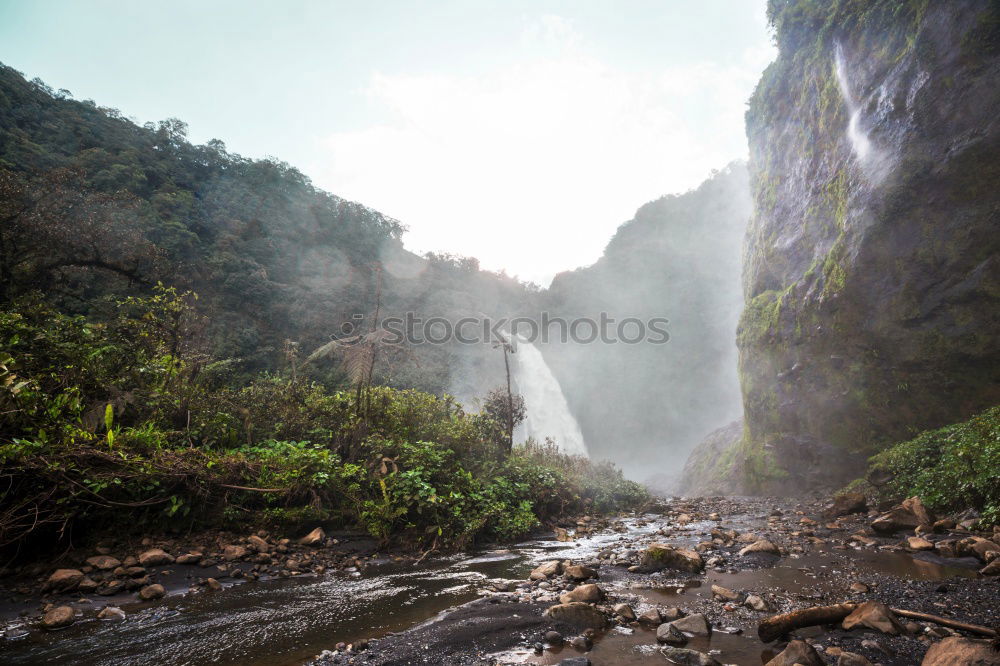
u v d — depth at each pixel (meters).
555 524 8.66
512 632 3.03
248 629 3.18
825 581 4.11
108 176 40.41
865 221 12.73
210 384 8.17
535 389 55.53
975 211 10.72
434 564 5.36
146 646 2.88
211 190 56.81
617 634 3.04
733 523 8.37
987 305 10.54
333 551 5.50
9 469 4.16
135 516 4.87
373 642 2.91
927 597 3.43
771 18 19.03
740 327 18.80
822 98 15.63
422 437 8.63
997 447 5.96
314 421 7.90
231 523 5.41
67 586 3.75
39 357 5.78
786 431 15.20
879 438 12.37
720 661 2.56
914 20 12.09
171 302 8.92
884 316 12.24
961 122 10.95
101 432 5.27
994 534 4.98
